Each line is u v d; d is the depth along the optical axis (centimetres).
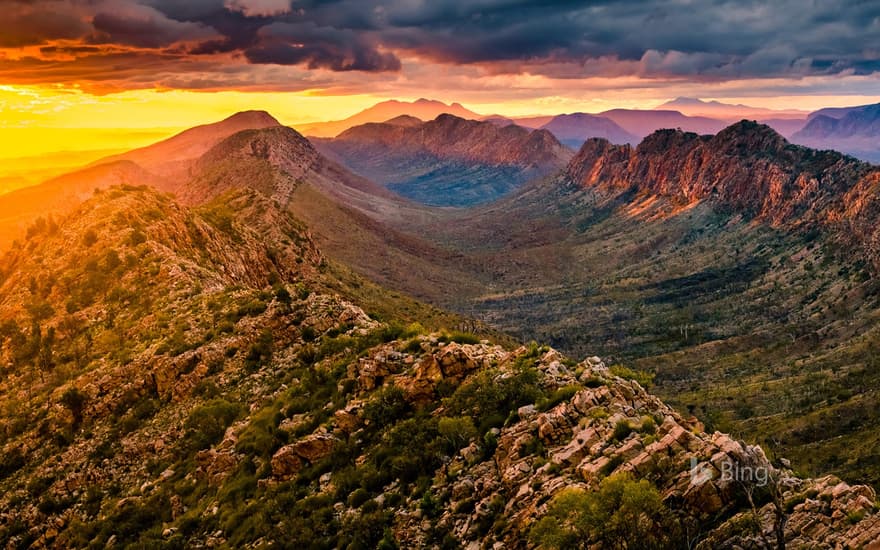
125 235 14512
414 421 6238
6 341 12331
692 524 4131
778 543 3850
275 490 6450
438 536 4888
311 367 8656
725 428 11100
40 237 16700
